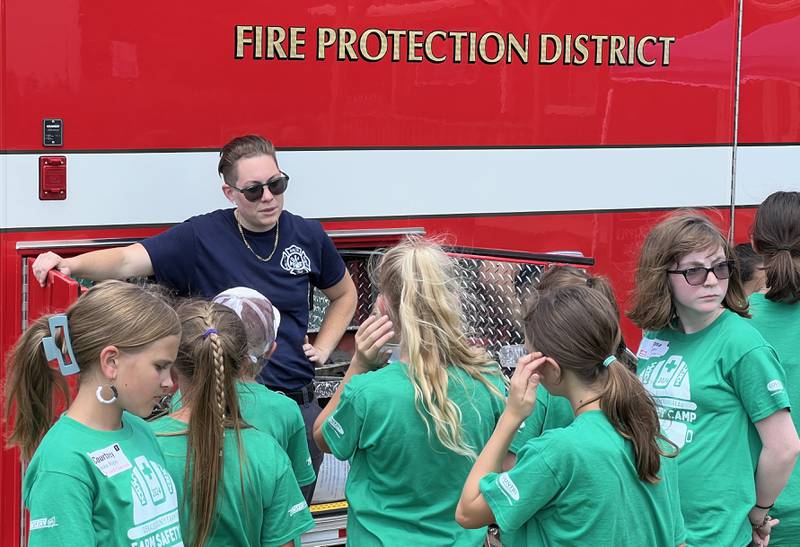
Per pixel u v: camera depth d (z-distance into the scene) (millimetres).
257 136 4129
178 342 2527
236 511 2723
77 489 2328
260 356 3283
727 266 3160
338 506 4512
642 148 5328
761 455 3141
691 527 3168
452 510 3080
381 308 3199
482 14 4887
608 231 5297
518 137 5031
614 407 2598
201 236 4105
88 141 4215
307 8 4531
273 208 4078
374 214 4766
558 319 2646
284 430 3131
